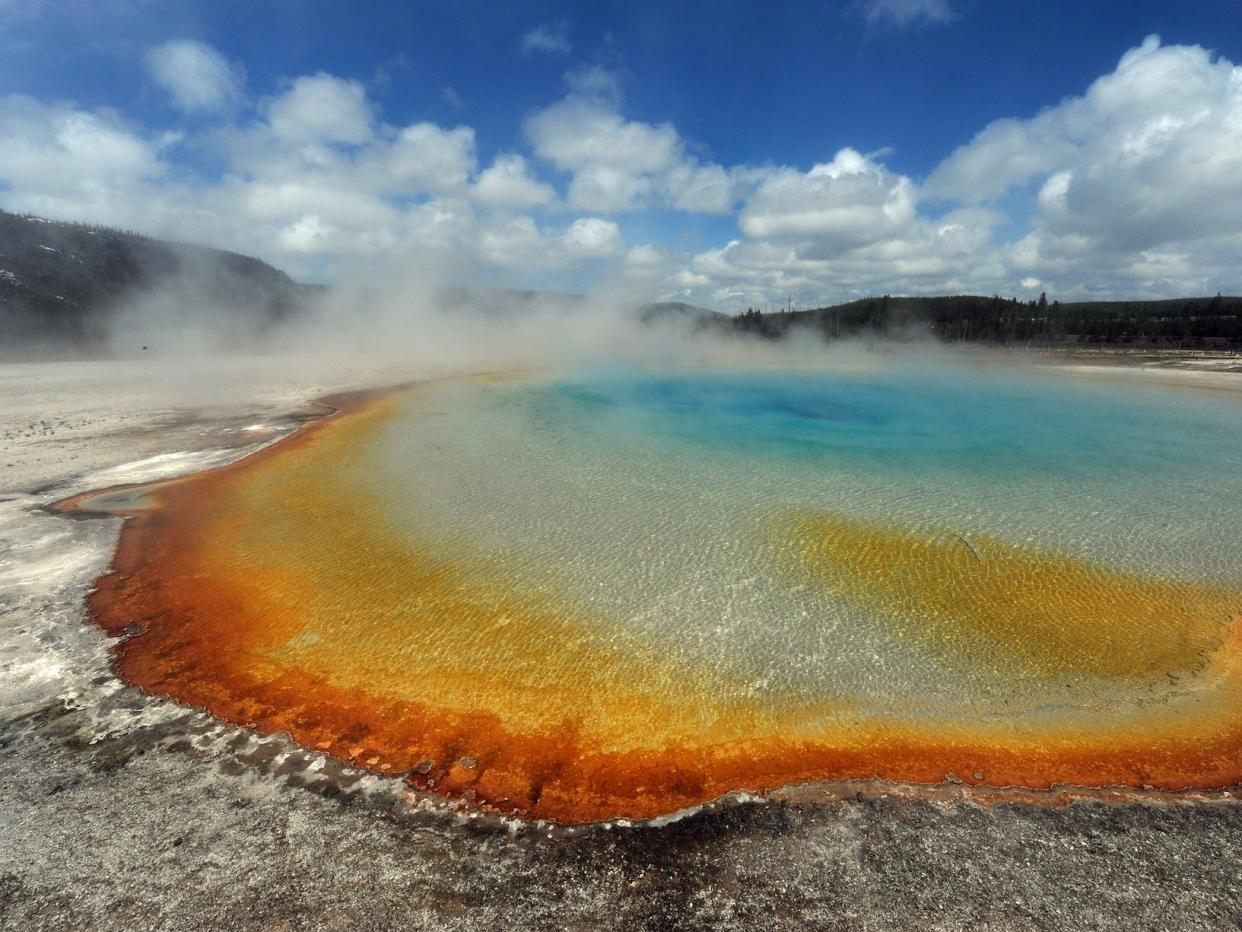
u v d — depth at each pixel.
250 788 3.84
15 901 3.07
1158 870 3.29
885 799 3.82
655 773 4.08
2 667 5.11
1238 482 10.35
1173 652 5.52
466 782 3.96
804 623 5.97
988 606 6.29
